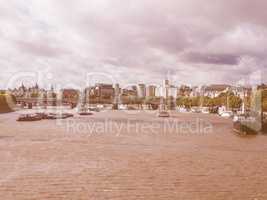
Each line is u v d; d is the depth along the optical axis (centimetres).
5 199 2308
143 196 2398
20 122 9919
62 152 4388
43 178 2891
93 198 2341
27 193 2444
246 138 6656
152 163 3694
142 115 15500
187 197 2402
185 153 4522
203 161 3912
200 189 2619
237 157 4272
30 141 5569
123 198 2344
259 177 3080
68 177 2933
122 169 3316
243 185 2772
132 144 5394
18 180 2802
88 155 4175
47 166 3419
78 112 15438
